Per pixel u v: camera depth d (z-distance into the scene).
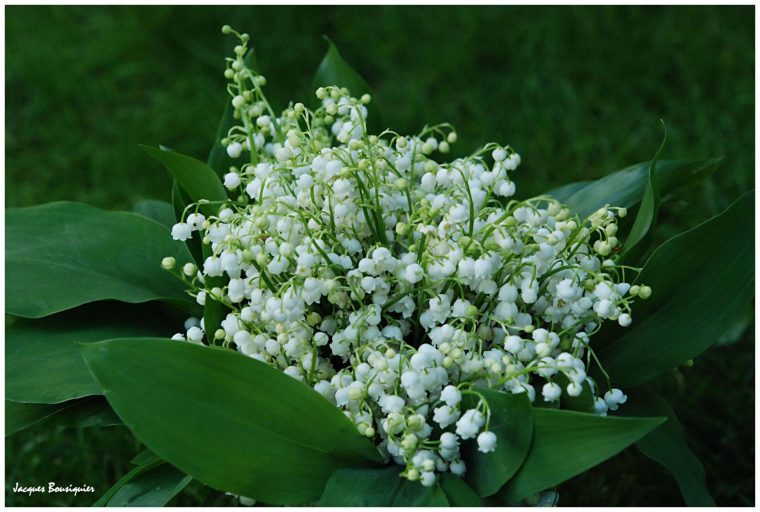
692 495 0.58
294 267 0.57
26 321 0.63
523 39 1.28
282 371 0.57
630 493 0.78
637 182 0.68
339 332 0.56
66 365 0.60
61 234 0.66
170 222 0.73
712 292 0.59
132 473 0.57
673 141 1.13
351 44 1.31
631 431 0.51
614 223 0.58
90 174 1.16
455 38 1.29
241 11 1.33
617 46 1.25
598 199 0.68
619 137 1.15
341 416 0.54
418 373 0.53
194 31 1.33
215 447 0.53
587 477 0.78
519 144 1.14
